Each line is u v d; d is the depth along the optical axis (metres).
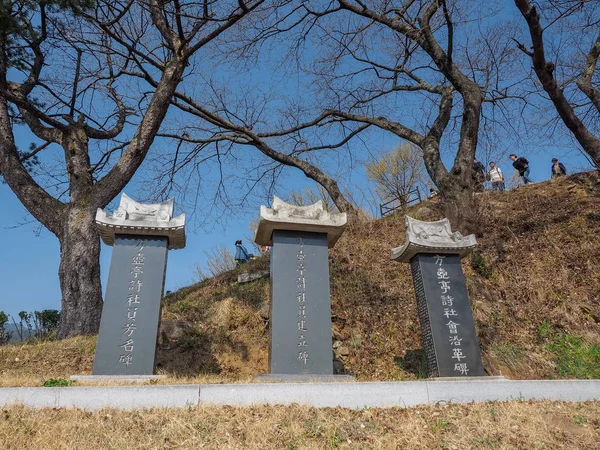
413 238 8.65
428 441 4.93
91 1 11.34
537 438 5.09
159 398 5.47
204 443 4.63
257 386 5.70
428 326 8.26
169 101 13.39
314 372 7.57
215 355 10.46
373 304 11.68
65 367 9.26
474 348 8.10
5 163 13.86
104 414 5.12
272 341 7.66
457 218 13.73
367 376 9.45
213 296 13.33
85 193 12.68
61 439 4.48
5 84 14.23
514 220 14.41
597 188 15.48
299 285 8.12
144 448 4.47
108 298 7.76
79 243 11.91
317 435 4.89
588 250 12.31
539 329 10.39
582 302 10.89
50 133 14.39
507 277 12.09
